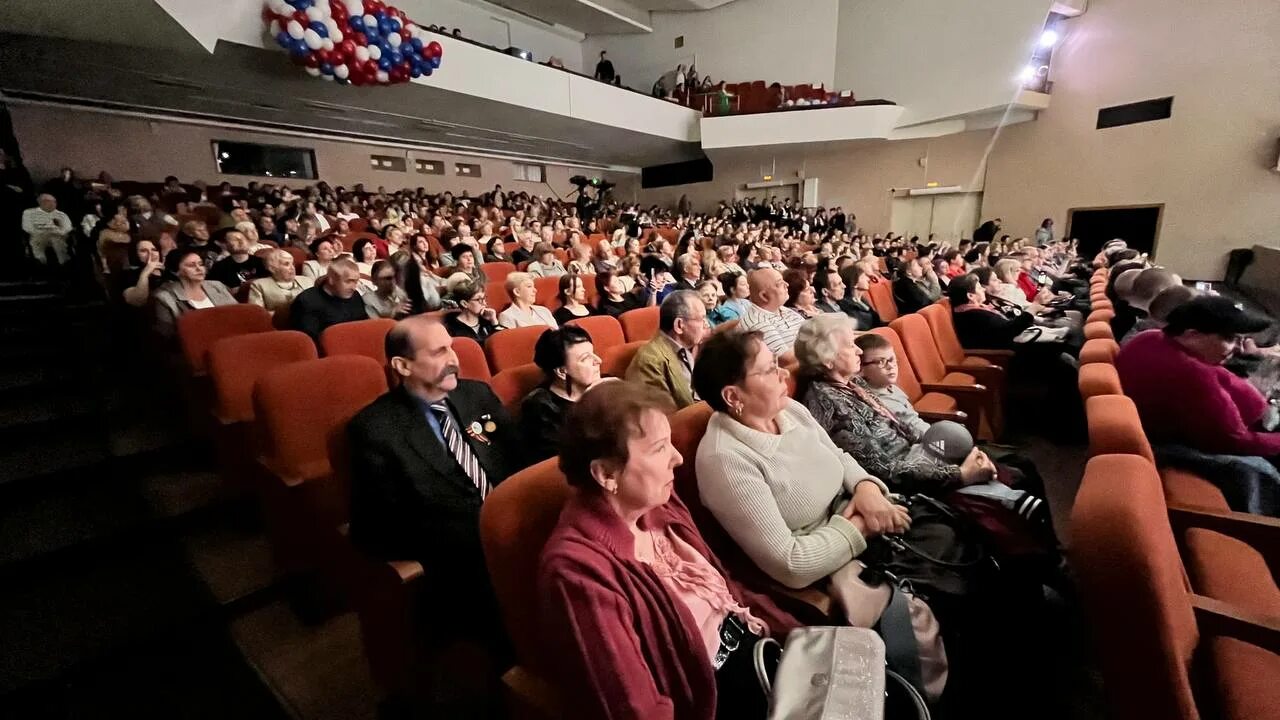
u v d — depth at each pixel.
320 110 7.48
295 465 1.59
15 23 3.76
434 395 1.41
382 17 5.60
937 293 4.60
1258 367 1.97
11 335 3.13
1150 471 0.90
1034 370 2.99
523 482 1.00
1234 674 0.92
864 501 1.29
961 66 9.41
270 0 4.93
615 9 11.50
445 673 1.33
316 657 1.48
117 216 4.67
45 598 1.57
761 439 1.25
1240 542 1.27
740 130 10.52
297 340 2.13
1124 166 8.70
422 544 1.28
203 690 1.38
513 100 7.76
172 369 2.62
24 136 6.78
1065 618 1.50
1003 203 10.04
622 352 2.29
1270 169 7.50
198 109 7.30
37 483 1.95
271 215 6.14
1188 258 8.27
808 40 11.07
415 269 3.21
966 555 1.26
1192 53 7.95
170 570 1.72
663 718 0.81
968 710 1.19
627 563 0.89
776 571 1.13
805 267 4.79
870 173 11.23
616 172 13.95
